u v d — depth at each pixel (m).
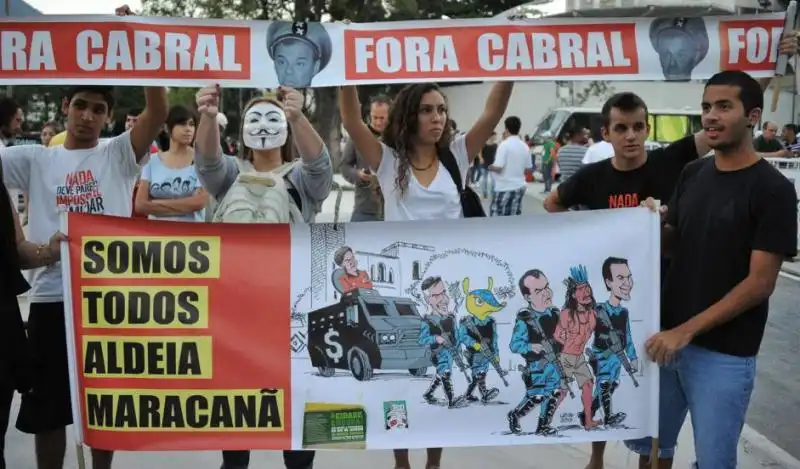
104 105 4.10
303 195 4.11
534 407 3.75
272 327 3.69
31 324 4.05
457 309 3.72
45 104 31.39
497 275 3.72
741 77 3.41
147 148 4.18
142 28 3.65
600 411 3.75
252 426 3.70
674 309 3.71
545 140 25.66
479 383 3.73
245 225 3.68
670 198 4.34
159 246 3.66
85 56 3.64
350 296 3.71
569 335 3.73
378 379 3.71
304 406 3.70
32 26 3.60
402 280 3.72
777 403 6.34
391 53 3.81
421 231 3.71
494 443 3.73
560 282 3.73
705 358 3.53
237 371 3.68
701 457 3.59
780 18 3.89
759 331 3.51
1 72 3.61
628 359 3.74
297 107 3.79
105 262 3.65
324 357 3.70
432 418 3.73
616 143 4.44
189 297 3.67
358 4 32.84
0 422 3.58
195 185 5.52
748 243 3.41
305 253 3.70
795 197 3.37
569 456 5.06
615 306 3.73
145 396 3.68
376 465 4.89
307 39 3.74
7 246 3.56
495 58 3.83
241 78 3.75
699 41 3.90
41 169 4.12
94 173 4.13
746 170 3.43
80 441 3.71
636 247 3.72
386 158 4.26
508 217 3.71
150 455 5.00
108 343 3.67
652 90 30.42
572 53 3.87
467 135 4.39
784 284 11.10
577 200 4.74
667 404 3.92
